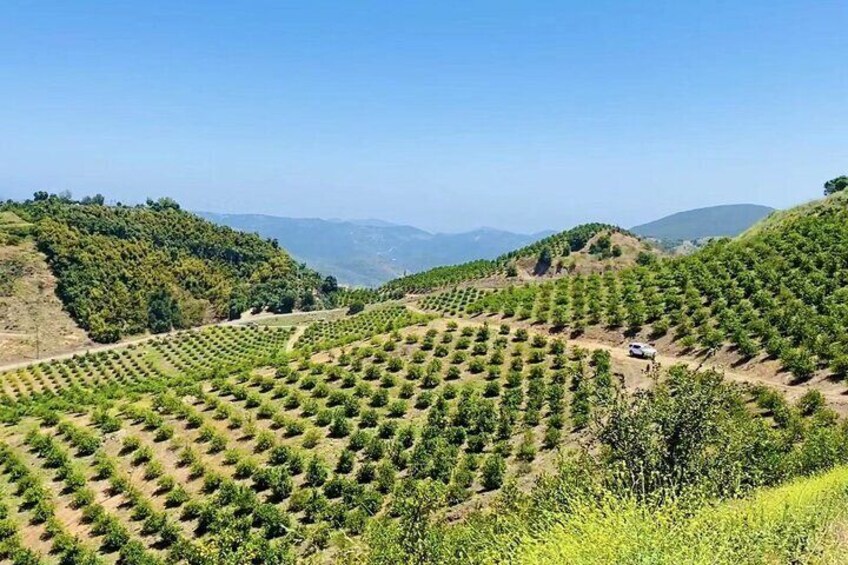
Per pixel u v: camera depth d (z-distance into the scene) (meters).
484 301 84.44
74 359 109.81
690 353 53.91
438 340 64.56
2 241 138.75
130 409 53.34
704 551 9.54
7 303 126.19
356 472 40.50
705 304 61.03
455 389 51.06
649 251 133.88
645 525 10.24
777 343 47.38
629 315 63.00
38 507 39.47
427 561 14.78
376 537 16.06
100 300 136.75
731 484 13.23
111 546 35.53
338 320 121.56
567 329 66.38
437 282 134.88
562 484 15.41
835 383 40.94
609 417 14.70
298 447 44.62
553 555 10.66
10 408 65.31
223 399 55.00
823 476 17.78
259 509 35.69
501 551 13.23
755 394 38.84
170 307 147.00
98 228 164.62
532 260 131.88
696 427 13.89
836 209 76.31
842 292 51.84
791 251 63.62
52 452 46.72
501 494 25.88
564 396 48.12
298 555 31.44
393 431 45.50
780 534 10.72
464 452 41.72
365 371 57.50
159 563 33.03
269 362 69.56
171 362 106.81
